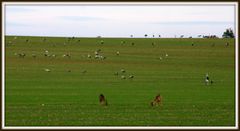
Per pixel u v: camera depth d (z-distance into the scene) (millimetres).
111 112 44031
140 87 69000
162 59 112938
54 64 100000
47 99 53656
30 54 113562
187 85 72000
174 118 41312
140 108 46438
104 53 121938
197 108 47031
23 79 77188
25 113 43219
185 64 105500
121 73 89312
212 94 60938
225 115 43062
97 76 83625
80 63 103000
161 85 71750
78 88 66938
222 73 91688
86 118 40938
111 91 63688
